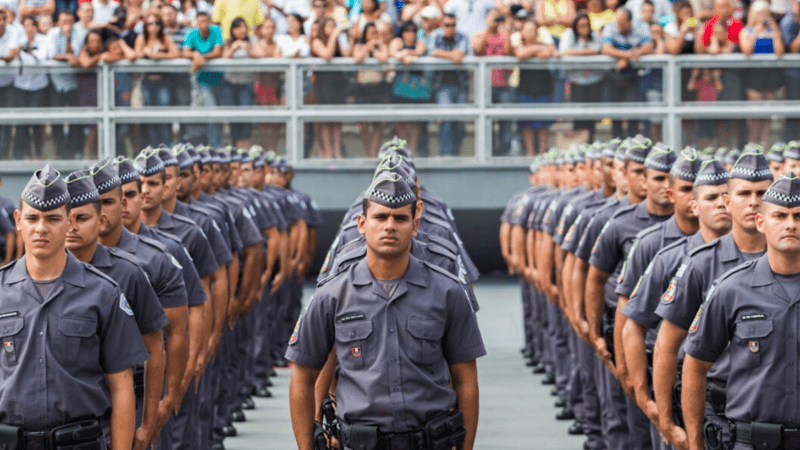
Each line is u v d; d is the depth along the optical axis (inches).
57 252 283.6
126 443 291.6
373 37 987.3
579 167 754.2
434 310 284.2
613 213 486.3
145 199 437.4
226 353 557.9
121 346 290.5
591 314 464.1
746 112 978.7
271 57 986.7
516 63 988.6
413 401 280.1
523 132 995.3
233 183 730.2
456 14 1040.8
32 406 279.9
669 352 334.6
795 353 283.7
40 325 281.4
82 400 283.6
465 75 991.6
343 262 321.7
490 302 1105.4
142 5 1034.7
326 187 997.8
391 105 991.6
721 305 293.3
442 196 1001.5
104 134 984.3
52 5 989.8
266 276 700.0
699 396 307.3
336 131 994.7
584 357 542.6
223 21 1029.2
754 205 321.1
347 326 284.4
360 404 281.7
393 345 281.7
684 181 391.5
